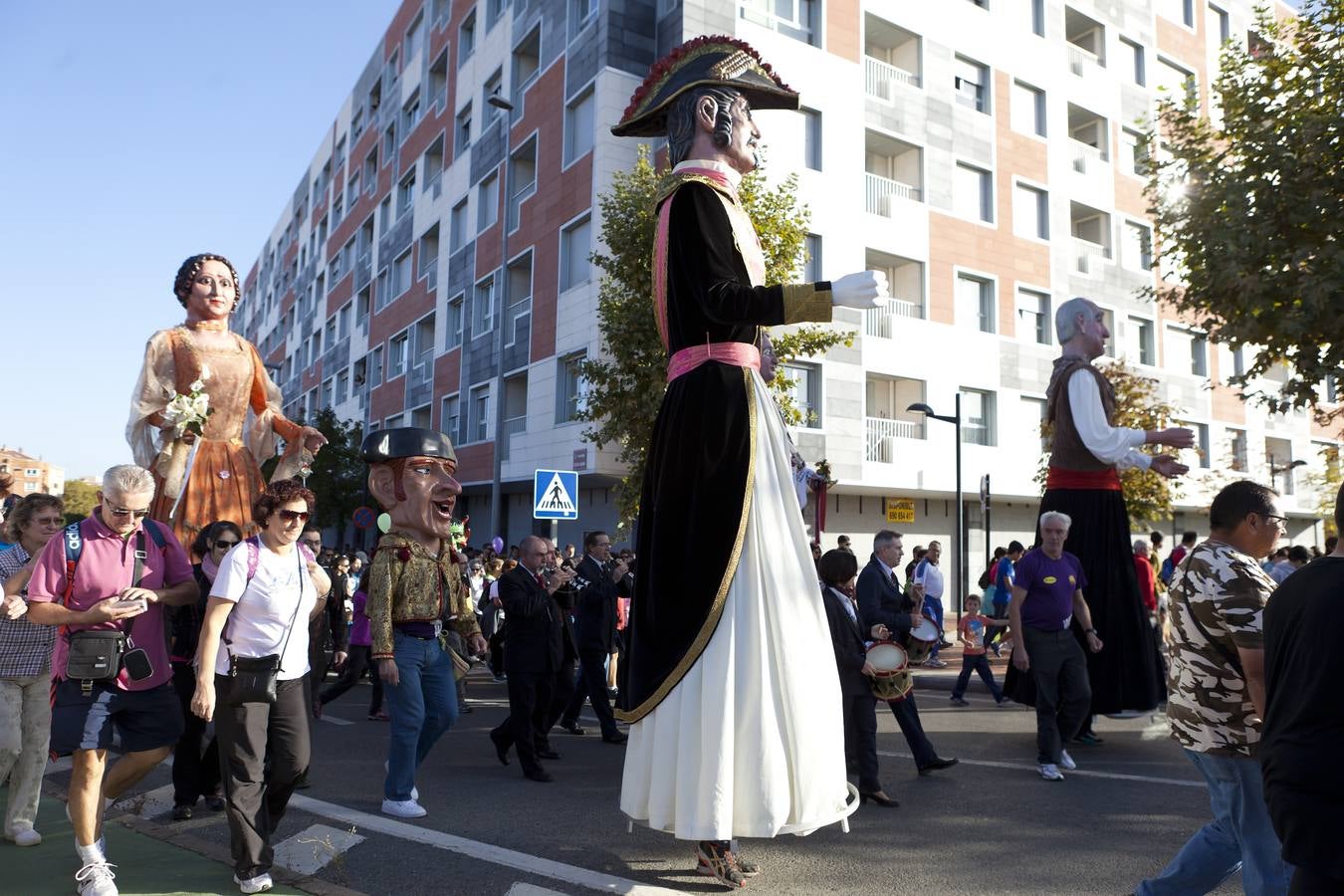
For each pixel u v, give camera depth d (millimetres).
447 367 30453
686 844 5152
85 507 100125
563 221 23188
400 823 5523
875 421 22953
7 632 5086
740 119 4793
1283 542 33938
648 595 4566
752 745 4227
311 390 50375
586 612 9203
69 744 4129
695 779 4188
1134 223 29047
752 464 4477
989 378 24891
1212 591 3545
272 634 4387
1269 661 2771
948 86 24797
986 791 6465
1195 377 30078
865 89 23125
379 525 6199
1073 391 7523
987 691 12742
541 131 24625
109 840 5203
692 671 4320
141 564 4430
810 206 21688
